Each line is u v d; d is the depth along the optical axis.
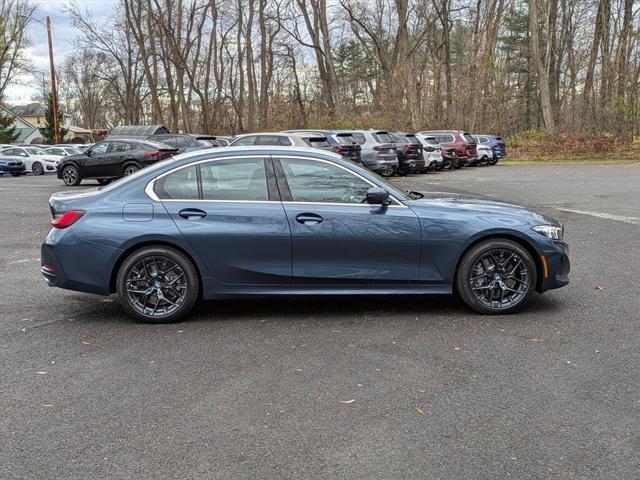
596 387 3.98
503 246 5.51
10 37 57.50
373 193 5.32
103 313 5.86
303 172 5.54
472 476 2.95
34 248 9.25
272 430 3.44
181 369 4.38
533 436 3.34
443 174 24.75
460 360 4.48
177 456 3.17
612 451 3.17
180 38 41.50
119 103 75.12
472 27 45.81
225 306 6.05
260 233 5.38
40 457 3.18
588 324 5.32
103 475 3.00
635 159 32.84
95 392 3.99
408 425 3.48
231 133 44.12
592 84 39.25
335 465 3.06
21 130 77.38
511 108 54.22
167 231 5.36
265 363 4.47
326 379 4.16
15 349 4.84
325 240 5.39
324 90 40.97
